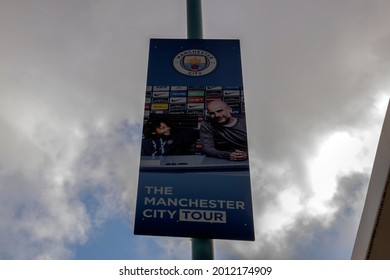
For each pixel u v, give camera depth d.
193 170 3.99
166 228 3.59
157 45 5.11
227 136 4.27
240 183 3.88
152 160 4.09
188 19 5.66
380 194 4.36
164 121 4.42
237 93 4.64
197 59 4.98
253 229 3.59
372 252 4.68
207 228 3.60
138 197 3.79
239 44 5.14
